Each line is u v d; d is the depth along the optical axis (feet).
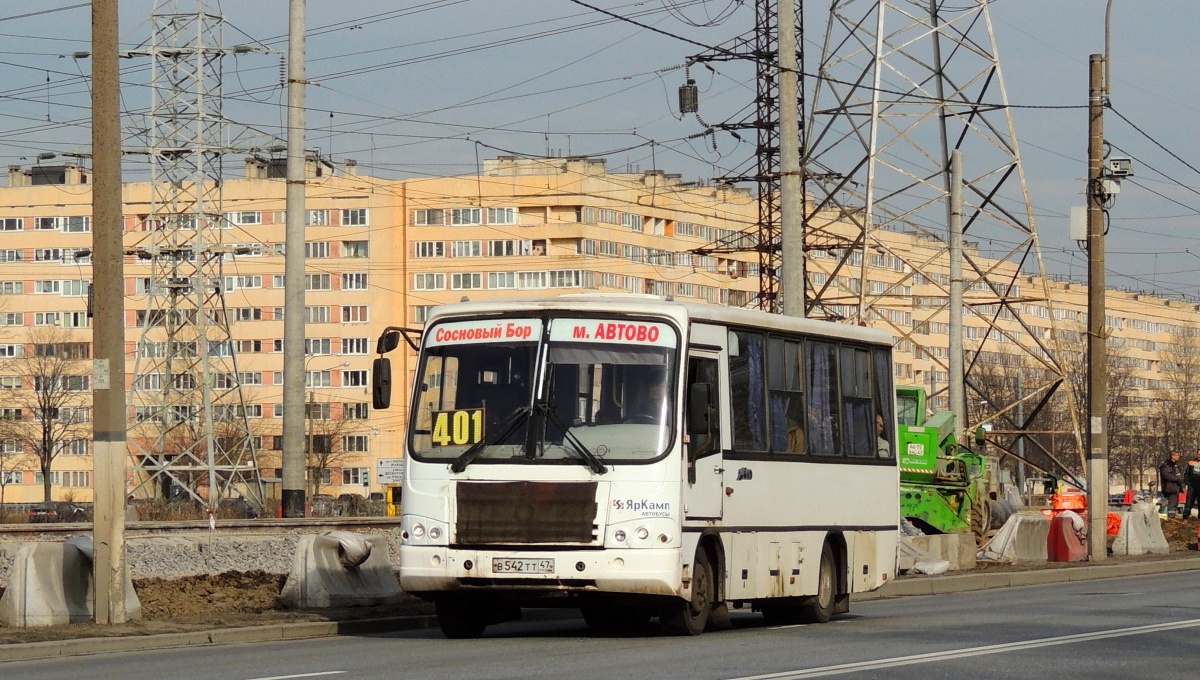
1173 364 560.61
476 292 428.97
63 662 50.78
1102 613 68.23
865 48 146.41
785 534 64.85
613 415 56.59
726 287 464.65
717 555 59.47
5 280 450.30
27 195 451.53
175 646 57.77
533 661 47.29
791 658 47.93
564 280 420.36
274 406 441.27
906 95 146.92
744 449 61.67
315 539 71.72
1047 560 122.11
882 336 75.66
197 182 254.27
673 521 55.62
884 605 81.87
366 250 437.17
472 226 429.79
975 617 66.85
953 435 127.03
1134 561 121.08
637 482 55.67
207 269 271.28
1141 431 476.54
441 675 43.09
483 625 61.26
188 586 78.69
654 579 55.16
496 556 55.88
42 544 63.00
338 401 437.17
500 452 56.65
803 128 200.64
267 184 443.73
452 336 58.85
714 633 59.36
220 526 128.98
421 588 56.65
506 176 427.33
